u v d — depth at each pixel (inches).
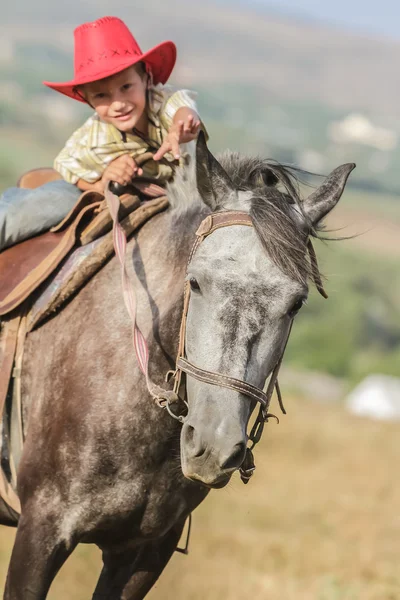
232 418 212.7
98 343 250.4
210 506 796.0
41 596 244.7
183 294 240.1
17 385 263.7
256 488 908.6
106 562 271.0
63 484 245.6
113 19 274.2
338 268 4557.1
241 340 216.1
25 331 265.6
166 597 491.2
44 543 244.4
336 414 1592.0
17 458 263.0
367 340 3683.6
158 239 256.8
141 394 243.8
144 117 273.6
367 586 545.6
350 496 913.5
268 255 217.3
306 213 241.0
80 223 271.7
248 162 249.4
